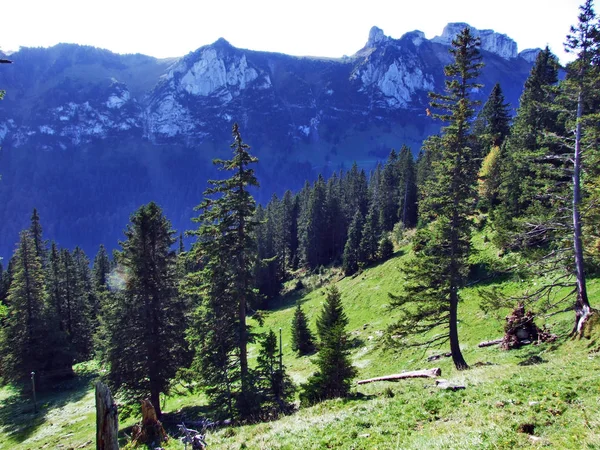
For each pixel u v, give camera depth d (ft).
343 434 37.58
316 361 67.67
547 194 75.31
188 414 91.25
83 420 113.50
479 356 81.87
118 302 96.07
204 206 82.43
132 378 94.99
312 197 297.33
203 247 82.02
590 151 66.18
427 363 91.81
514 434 29.22
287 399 79.15
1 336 149.59
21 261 152.25
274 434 42.91
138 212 95.91
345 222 310.24
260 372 79.05
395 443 32.91
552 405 33.45
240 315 82.64
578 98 67.31
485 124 211.20
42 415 124.88
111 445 26.40
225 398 78.69
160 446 51.34
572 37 65.46
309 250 296.30
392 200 297.94
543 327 77.87
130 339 94.99
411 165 283.59
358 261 230.68
